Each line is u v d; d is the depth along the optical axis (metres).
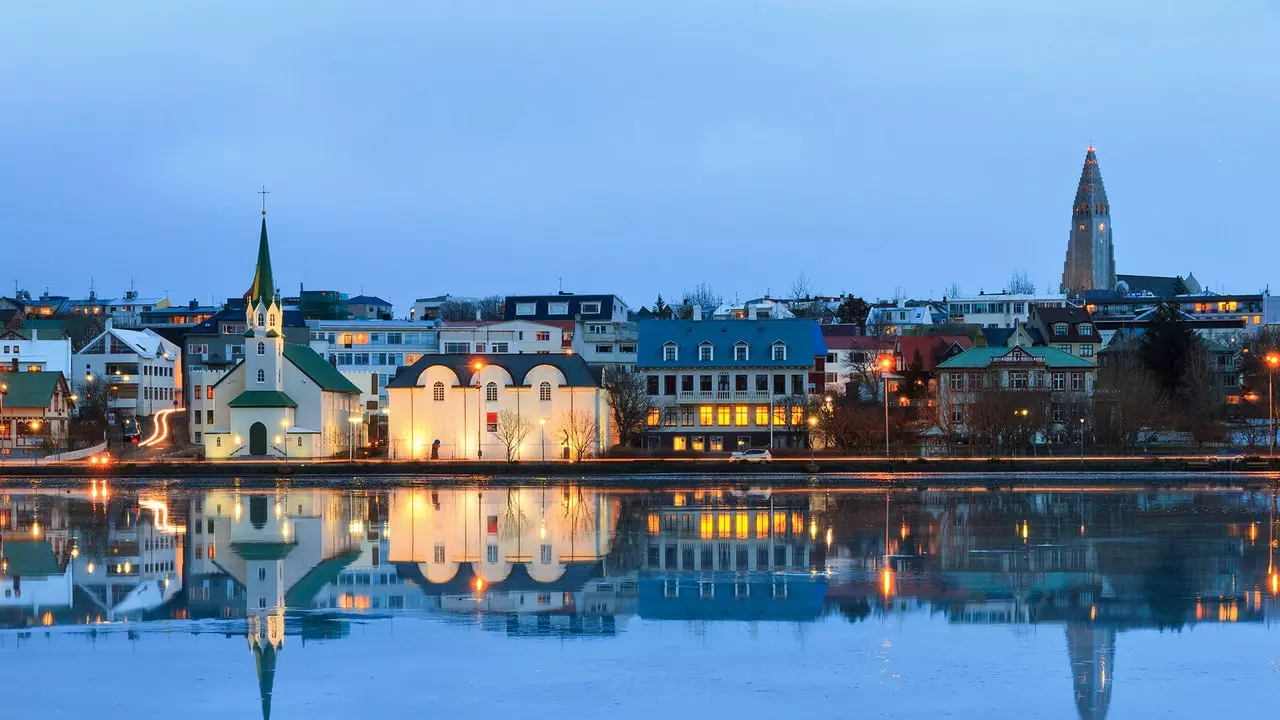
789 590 64.44
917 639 53.81
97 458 164.00
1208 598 62.03
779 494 117.12
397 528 89.56
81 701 45.97
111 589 65.56
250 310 174.50
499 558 74.81
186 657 51.47
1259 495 112.31
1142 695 45.81
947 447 164.00
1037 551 76.69
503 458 166.88
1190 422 168.75
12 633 55.69
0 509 105.75
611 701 45.38
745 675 48.41
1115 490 118.50
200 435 192.50
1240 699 45.34
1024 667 49.31
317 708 44.94
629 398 180.38
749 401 178.25
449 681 47.84
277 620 57.94
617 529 88.31
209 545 81.06
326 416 177.25
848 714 43.84
